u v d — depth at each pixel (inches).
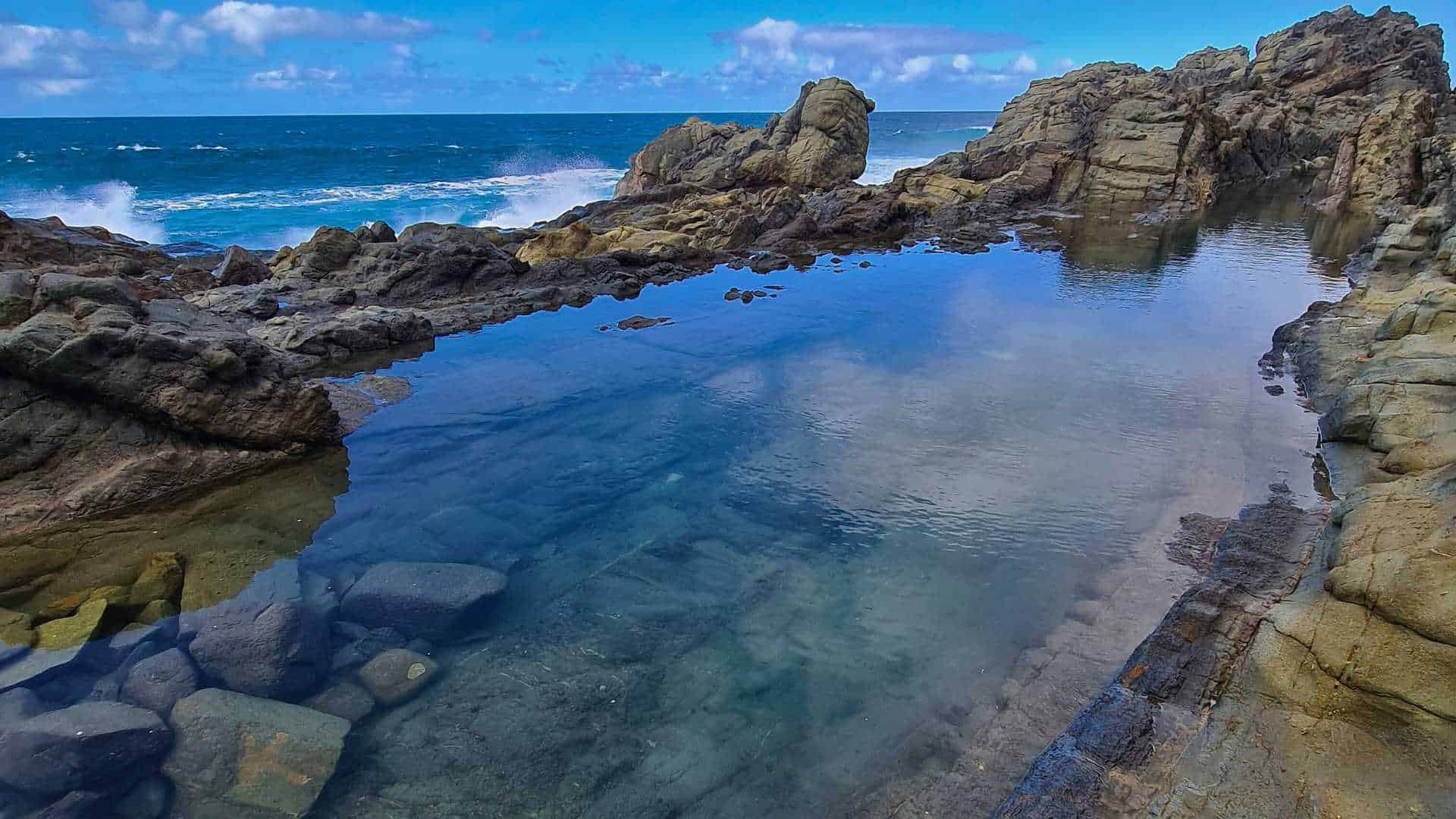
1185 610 309.0
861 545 392.2
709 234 1266.0
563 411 571.2
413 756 262.4
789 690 292.5
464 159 3046.3
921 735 267.4
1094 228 1401.3
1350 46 2220.7
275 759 251.1
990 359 672.4
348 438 525.0
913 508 425.4
